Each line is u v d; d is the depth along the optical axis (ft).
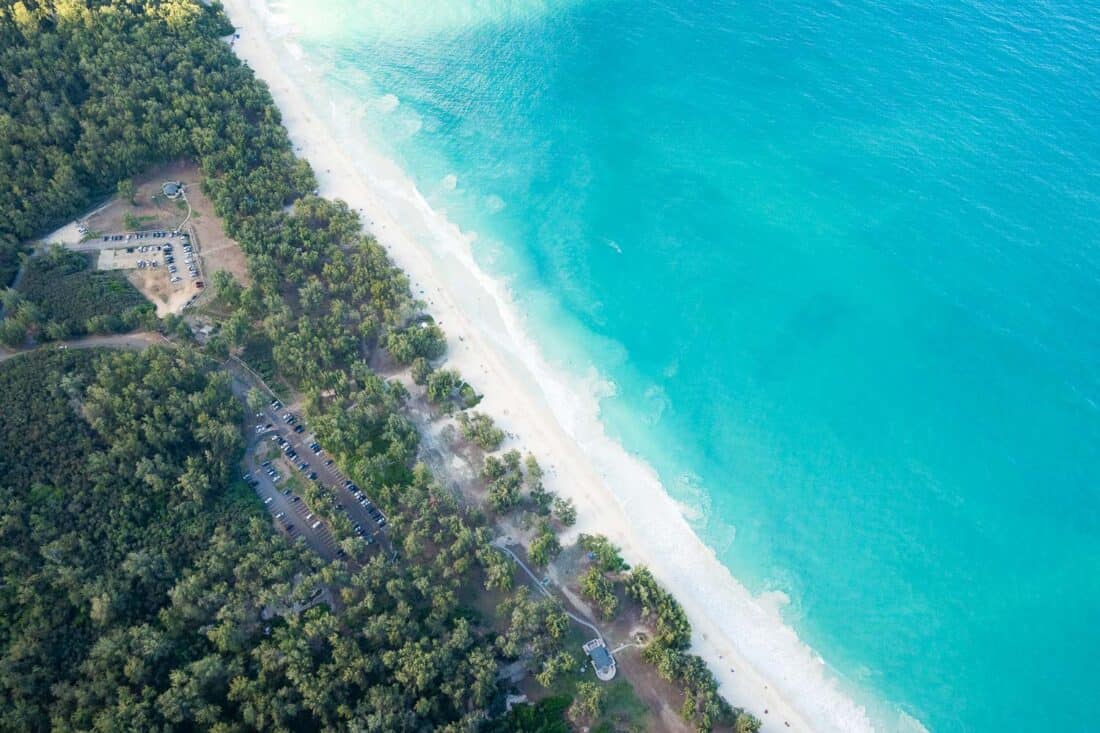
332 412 579.89
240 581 482.28
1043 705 498.28
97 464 516.73
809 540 571.69
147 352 589.73
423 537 529.45
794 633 528.22
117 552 488.85
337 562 496.64
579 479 597.11
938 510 582.76
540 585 529.04
